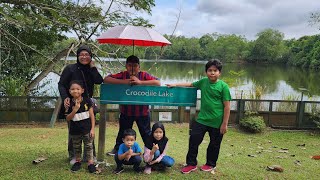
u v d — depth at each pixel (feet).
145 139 12.91
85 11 29.81
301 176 12.07
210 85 11.40
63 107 11.13
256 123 26.35
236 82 48.78
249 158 16.07
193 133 11.61
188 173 11.36
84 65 11.03
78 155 11.31
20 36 32.48
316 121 27.68
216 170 11.96
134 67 12.19
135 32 10.98
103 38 11.16
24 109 27.81
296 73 118.11
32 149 14.34
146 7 31.86
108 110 28.45
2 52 33.32
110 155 13.43
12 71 35.55
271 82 78.74
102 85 11.63
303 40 186.29
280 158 16.65
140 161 11.11
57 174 10.75
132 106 12.40
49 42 34.94
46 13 25.09
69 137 11.93
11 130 23.07
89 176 10.68
